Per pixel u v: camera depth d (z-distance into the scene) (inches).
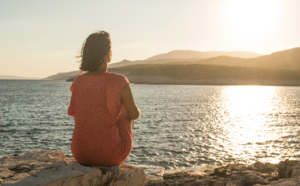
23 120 898.7
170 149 535.8
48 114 1067.3
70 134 677.9
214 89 3909.9
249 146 575.8
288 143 606.9
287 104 1708.9
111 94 105.7
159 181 197.3
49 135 662.5
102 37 106.9
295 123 916.0
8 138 623.5
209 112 1229.7
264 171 234.1
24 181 90.5
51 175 97.2
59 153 132.6
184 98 2129.7
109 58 112.0
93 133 107.3
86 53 106.5
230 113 1209.4
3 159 118.0
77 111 110.1
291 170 187.3
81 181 99.6
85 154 110.7
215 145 580.7
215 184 180.7
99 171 105.9
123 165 127.3
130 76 7244.1
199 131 742.5
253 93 2952.8
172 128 780.6
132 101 111.1
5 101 1694.1
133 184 121.7
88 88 107.2
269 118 1051.9
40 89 3666.3
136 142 588.4
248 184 171.9
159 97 2188.7
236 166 249.1
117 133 111.9
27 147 551.2
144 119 945.5
